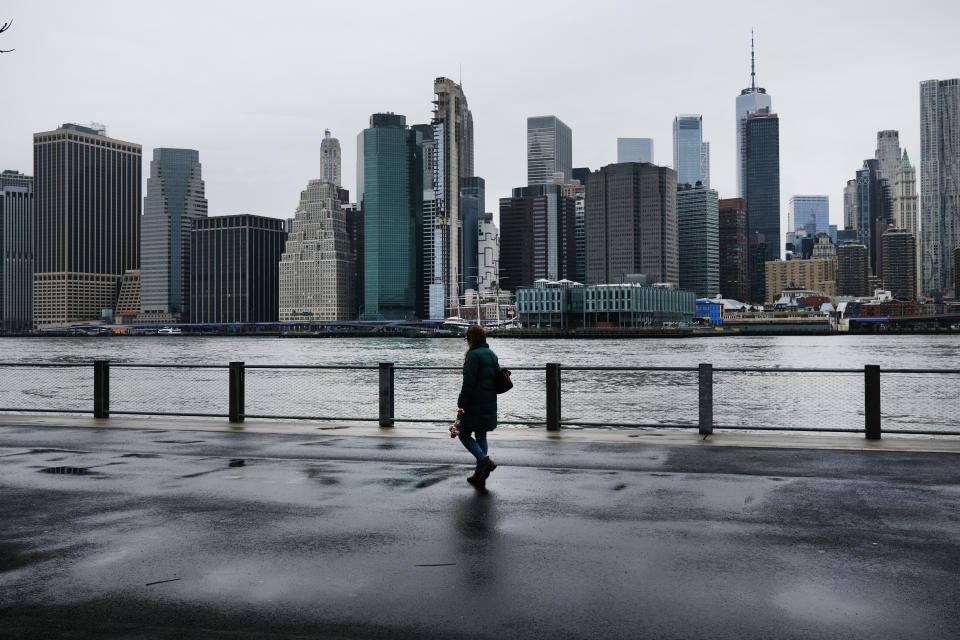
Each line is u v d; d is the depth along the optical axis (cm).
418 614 636
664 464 1258
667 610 641
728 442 1468
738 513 944
